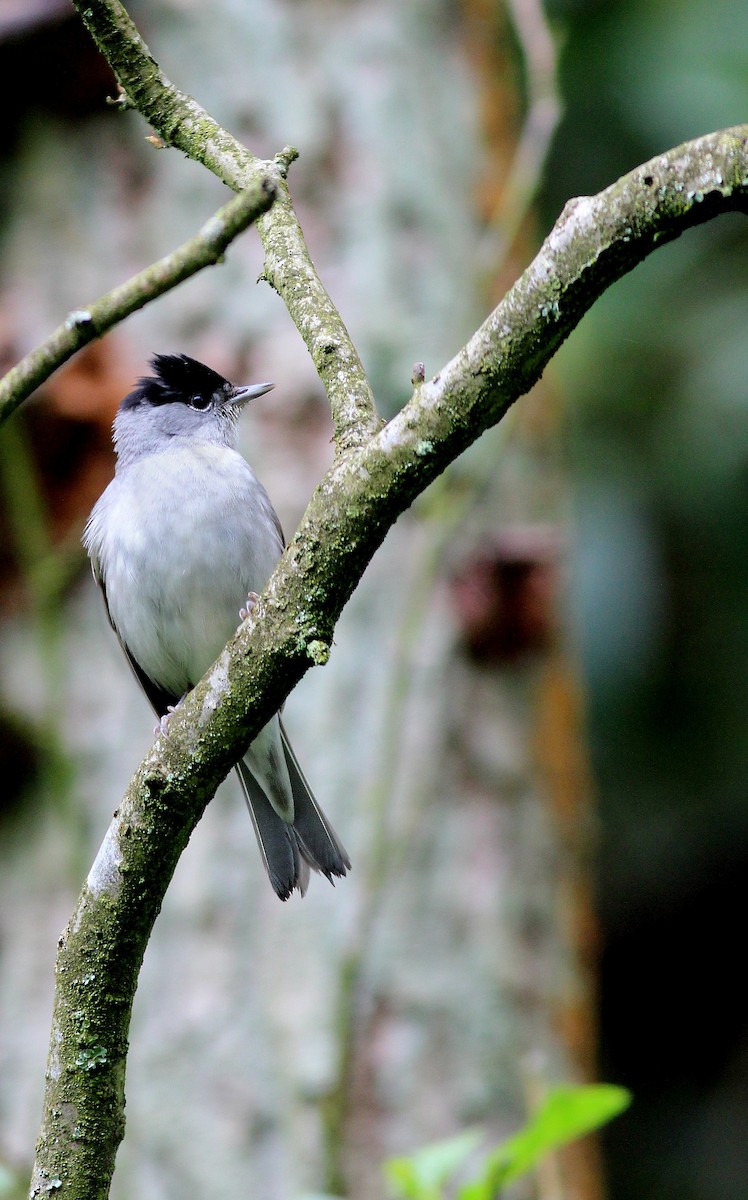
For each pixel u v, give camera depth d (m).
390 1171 5.97
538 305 3.94
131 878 4.57
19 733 9.36
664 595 13.77
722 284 13.84
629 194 3.88
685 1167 15.47
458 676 9.59
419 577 8.94
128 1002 4.68
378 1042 9.09
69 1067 4.63
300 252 4.61
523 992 9.38
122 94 5.05
